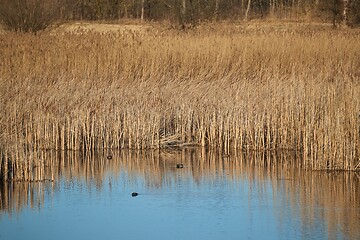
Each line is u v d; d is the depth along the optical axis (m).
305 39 60.00
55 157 37.75
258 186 32.19
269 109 39.66
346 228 26.44
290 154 38.47
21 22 72.81
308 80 43.91
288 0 112.31
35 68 51.00
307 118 36.81
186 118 40.97
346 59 56.03
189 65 53.06
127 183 32.72
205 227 26.70
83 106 40.44
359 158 34.59
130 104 40.75
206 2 100.19
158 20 105.19
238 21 90.06
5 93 41.75
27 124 37.75
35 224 27.08
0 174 32.72
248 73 53.12
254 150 39.25
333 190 31.53
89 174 34.38
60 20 81.88
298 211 28.58
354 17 95.06
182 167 35.78
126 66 51.28
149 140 39.94
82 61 51.72
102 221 27.39
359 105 35.47
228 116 39.53
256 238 25.50
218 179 33.44
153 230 26.34
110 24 90.25
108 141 39.84
